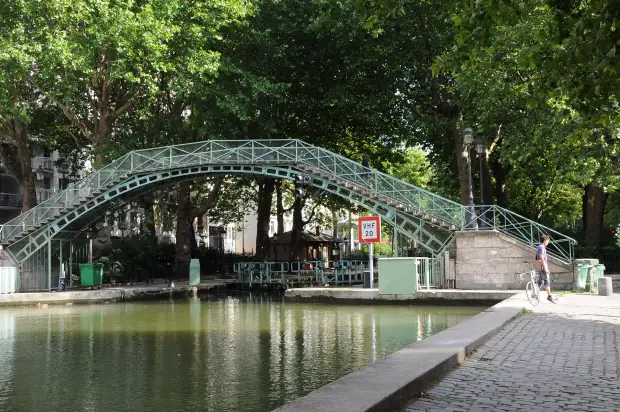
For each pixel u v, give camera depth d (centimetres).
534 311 1466
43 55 2795
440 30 2905
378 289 2267
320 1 2922
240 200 5622
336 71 3466
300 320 1741
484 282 2300
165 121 3516
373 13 920
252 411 740
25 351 1245
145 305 2425
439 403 590
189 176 3138
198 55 3000
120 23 2766
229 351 1197
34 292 2769
